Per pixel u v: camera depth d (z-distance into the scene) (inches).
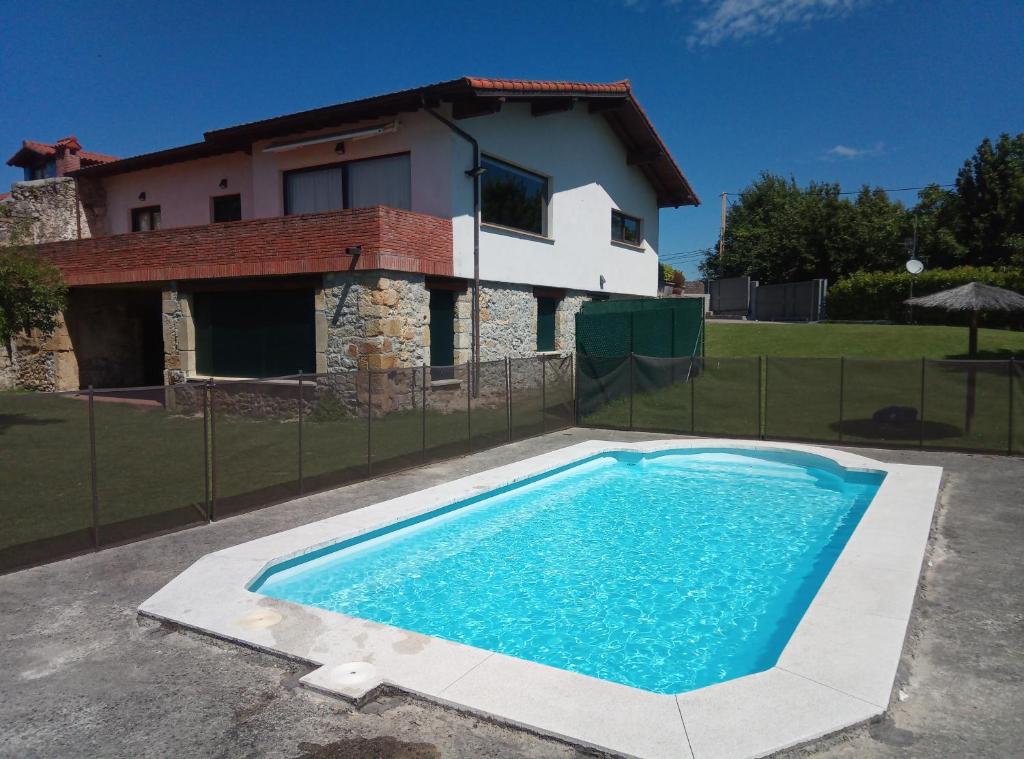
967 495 330.3
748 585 253.6
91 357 708.0
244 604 197.5
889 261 1535.4
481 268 605.9
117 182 797.9
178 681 157.8
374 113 572.4
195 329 606.2
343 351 512.4
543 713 139.3
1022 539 263.3
